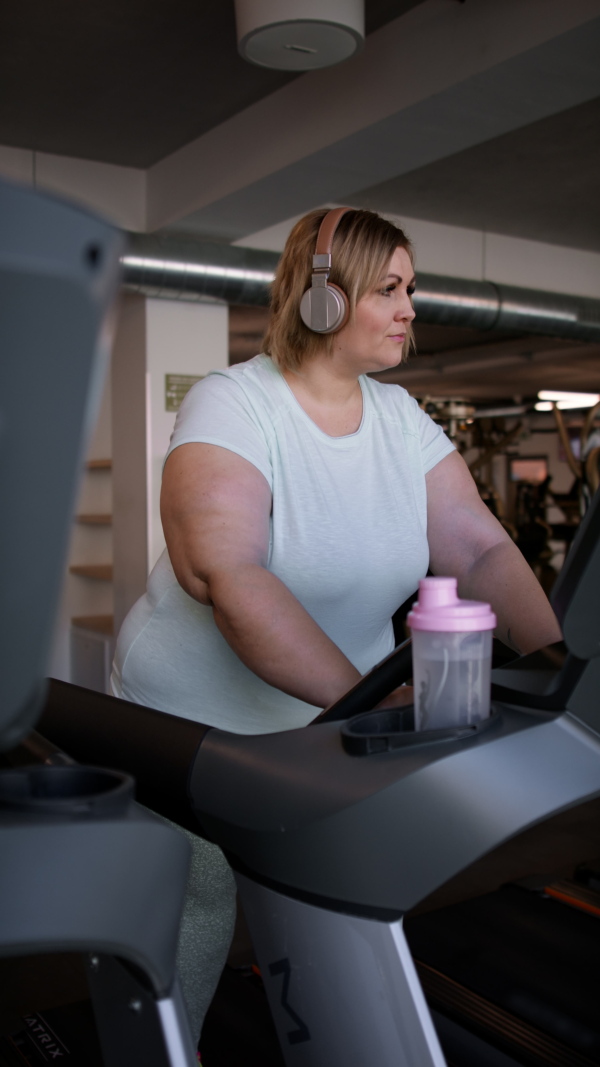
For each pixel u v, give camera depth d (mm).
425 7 3037
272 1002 638
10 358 275
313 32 2543
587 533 561
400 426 1173
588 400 11555
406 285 1098
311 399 1120
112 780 457
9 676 303
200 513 956
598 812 3055
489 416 9664
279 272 1166
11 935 390
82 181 4742
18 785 459
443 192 5332
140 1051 504
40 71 3668
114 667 1264
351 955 568
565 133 4332
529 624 1004
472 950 1467
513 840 2777
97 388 296
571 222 6031
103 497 6098
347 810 545
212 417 1029
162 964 446
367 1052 580
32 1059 1239
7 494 286
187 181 4488
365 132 3359
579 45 2643
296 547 1081
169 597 1163
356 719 611
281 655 841
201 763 648
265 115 3877
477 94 3018
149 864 428
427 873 535
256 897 625
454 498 1200
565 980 1347
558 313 6094
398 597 1174
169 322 4938
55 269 270
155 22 3254
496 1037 1211
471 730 567
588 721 602
